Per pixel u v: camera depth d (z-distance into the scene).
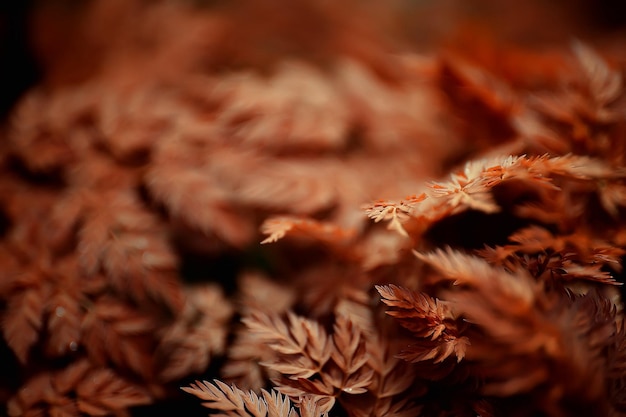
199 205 0.51
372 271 0.47
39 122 0.55
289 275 0.51
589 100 0.47
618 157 0.46
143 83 0.59
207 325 0.48
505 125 0.51
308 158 0.54
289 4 0.77
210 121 0.55
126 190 0.52
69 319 0.47
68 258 0.49
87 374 0.46
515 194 0.47
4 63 0.71
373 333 0.45
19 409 0.45
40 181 0.54
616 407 0.40
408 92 0.59
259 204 0.52
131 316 0.48
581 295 0.41
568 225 0.45
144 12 0.70
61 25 0.73
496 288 0.39
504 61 0.55
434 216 0.44
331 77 0.67
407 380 0.43
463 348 0.42
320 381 0.43
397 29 0.83
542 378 0.39
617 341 0.41
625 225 0.45
